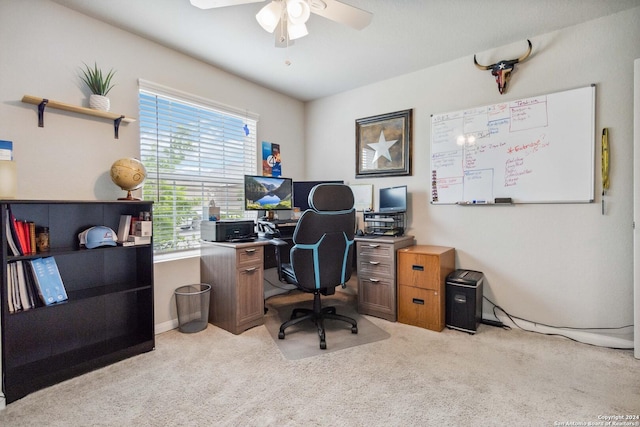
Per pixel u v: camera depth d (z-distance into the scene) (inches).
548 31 92.9
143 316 90.0
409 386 67.7
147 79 95.8
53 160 77.7
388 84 128.4
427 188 119.0
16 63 72.1
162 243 102.6
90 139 84.2
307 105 157.5
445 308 101.0
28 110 73.7
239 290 96.5
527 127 97.4
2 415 58.4
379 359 79.7
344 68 117.8
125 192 90.9
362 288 115.0
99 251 79.8
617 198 85.4
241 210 128.3
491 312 105.4
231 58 108.9
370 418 57.6
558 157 92.9
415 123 121.8
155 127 100.0
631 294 84.0
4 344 61.9
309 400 63.0
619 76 84.4
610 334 86.7
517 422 56.3
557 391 65.6
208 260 106.0
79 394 64.9
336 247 92.4
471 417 57.7
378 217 125.3
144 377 71.5
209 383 69.1
